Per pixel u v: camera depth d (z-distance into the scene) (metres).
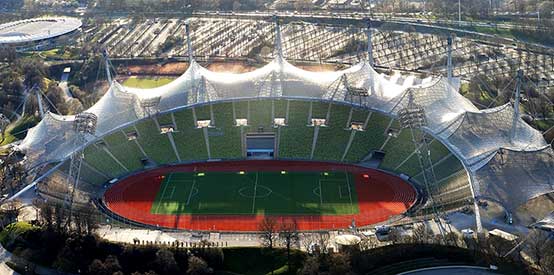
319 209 195.50
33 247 172.12
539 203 187.50
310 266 154.12
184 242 172.12
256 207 197.25
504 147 194.88
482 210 184.12
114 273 152.88
